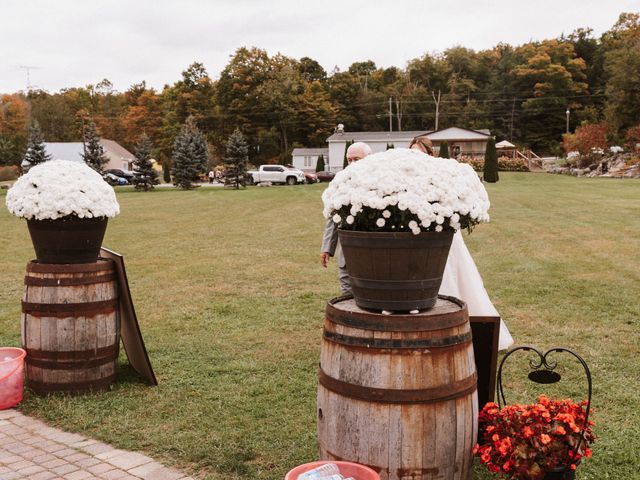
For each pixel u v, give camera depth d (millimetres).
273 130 85438
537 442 3049
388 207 2965
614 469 3625
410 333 2900
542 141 88250
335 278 10281
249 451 3932
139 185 44344
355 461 2979
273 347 6297
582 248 12422
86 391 5016
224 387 5141
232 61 88000
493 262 11102
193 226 19234
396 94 99312
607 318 7090
